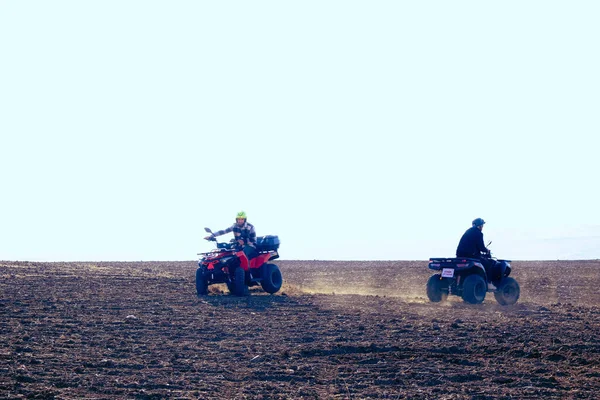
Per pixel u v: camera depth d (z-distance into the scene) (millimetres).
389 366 9945
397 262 39500
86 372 9391
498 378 9219
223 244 19062
